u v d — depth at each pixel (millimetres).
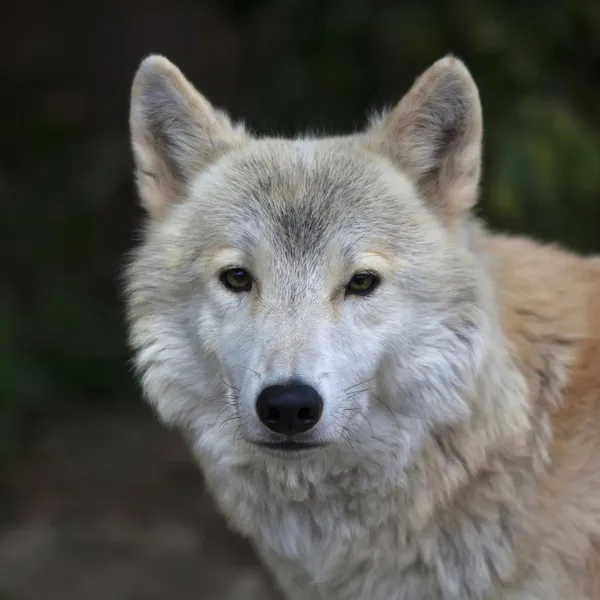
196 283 8609
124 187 22531
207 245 8586
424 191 8812
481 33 16047
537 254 9352
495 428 8375
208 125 9141
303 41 18031
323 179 8586
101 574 15023
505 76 16312
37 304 20922
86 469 18094
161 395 8914
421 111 8711
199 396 8805
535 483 8508
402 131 8789
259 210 8508
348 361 8109
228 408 8609
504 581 8602
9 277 21734
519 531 8523
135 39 24484
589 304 9039
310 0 17672
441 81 8609
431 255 8453
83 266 21922
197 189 8984
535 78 16328
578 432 8578
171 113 9141
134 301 8969
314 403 7719
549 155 15031
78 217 22094
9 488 17609
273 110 18281
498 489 8477
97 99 24375
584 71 17406
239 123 9609
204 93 23328
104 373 20516
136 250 9188
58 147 23047
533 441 8547
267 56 19766
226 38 24328
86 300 21203
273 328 8047
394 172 8773
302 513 8797
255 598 14477
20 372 18906
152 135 9141
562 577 8492
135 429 19438
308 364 7816
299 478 8594
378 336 8273
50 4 25156
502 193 14758
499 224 16172
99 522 16469
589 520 8383
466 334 8406
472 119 8570
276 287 8258
